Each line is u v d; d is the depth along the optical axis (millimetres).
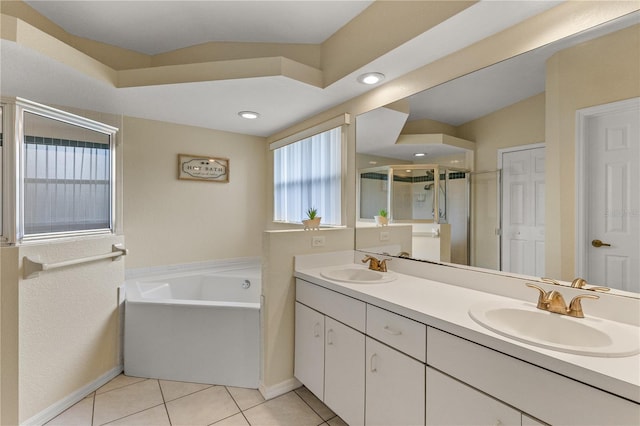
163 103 2438
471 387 1068
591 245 1207
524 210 1402
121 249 2236
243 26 2227
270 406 1914
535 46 1360
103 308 2125
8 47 1573
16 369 1612
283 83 2080
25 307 1657
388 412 1392
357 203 2297
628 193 1117
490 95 1520
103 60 2428
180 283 2828
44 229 1826
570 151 1258
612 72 1146
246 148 3400
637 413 732
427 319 1210
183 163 3014
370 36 1822
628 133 1111
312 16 2029
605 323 1118
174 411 1851
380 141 2098
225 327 2131
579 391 823
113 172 2262
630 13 1104
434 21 1454
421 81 1843
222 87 2139
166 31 2307
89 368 2020
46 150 1842
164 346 2195
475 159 1588
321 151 2676
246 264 3393
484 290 1548
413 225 1896
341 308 1678
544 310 1229
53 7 2006
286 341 2078
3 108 1630
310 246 2145
